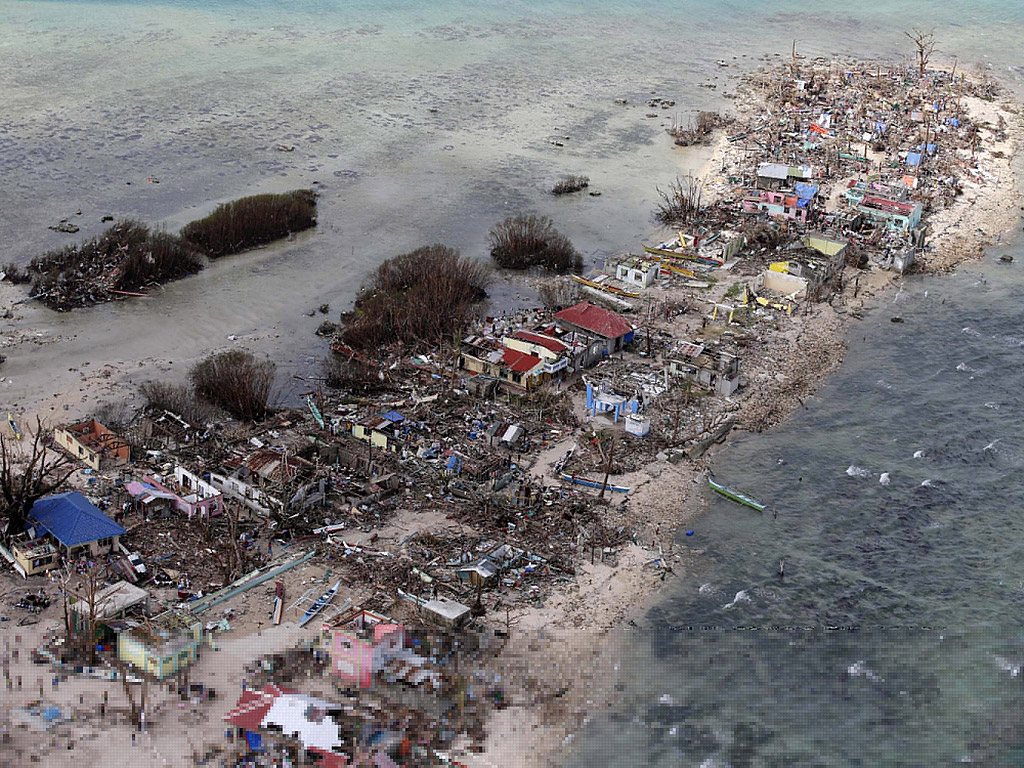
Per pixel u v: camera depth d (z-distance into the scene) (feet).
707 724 364.38
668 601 422.82
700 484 503.61
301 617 394.52
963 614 425.69
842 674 390.21
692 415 555.69
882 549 464.65
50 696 351.25
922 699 380.99
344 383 574.56
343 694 360.69
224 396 543.39
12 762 323.98
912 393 597.11
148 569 416.26
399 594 408.05
